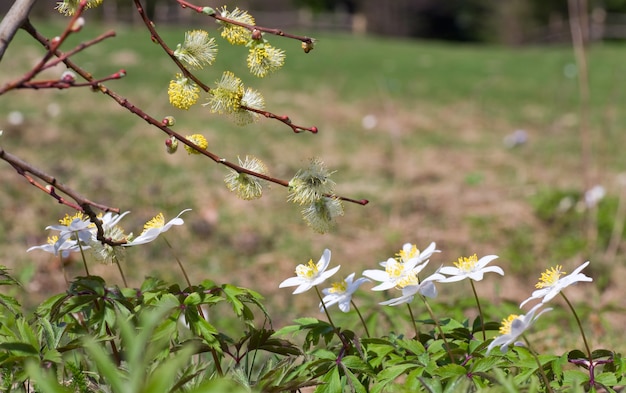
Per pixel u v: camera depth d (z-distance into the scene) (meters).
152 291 2.14
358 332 3.22
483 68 16.84
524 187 7.51
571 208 6.34
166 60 13.86
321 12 34.69
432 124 11.02
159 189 6.70
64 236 2.15
